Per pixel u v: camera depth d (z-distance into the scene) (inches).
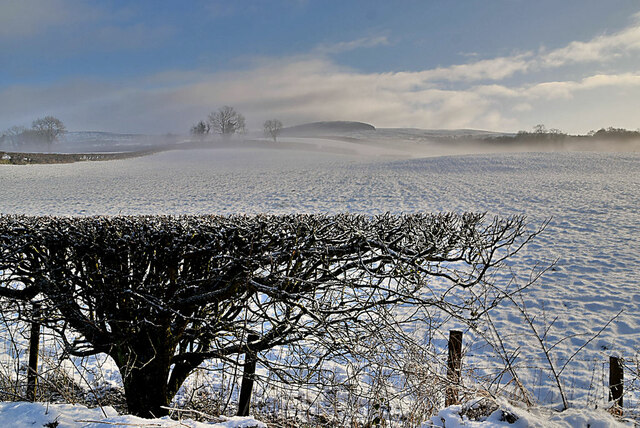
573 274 462.9
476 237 187.6
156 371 159.3
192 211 945.5
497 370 261.3
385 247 160.9
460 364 173.0
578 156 1867.6
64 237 149.6
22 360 210.7
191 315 163.8
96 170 1936.5
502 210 861.8
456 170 1589.6
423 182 1284.4
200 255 151.8
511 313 367.9
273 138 6067.9
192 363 174.1
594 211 807.1
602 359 284.8
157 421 122.0
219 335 167.2
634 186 1092.5
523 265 498.6
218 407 176.2
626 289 411.8
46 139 5551.2
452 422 116.5
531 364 275.7
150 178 1598.2
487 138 6934.1
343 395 185.6
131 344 159.0
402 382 178.7
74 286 155.5
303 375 199.9
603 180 1223.5
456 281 179.3
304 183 1344.7
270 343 170.4
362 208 937.5
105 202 1076.5
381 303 167.5
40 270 152.9
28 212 938.1
